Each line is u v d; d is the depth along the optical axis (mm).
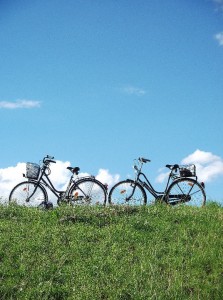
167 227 12164
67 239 11273
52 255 10398
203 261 10641
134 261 10594
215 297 9492
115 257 10578
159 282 9805
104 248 10898
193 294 9602
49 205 15492
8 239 10930
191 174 15594
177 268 10414
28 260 10023
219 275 10242
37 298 8836
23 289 9062
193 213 13422
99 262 10195
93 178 15703
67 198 15578
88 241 11367
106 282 9578
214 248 11133
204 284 9812
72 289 9188
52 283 9336
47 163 15922
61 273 9680
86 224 12289
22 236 11281
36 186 15805
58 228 11844
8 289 9000
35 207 14383
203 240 11562
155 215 13195
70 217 12648
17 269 9703
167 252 11094
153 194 15492
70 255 10453
